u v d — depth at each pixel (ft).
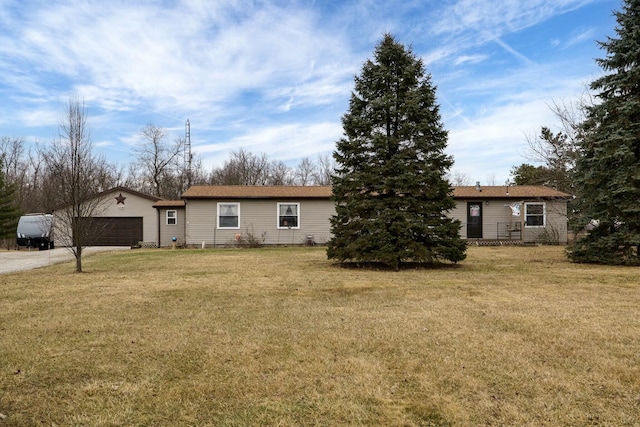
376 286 26.66
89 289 25.68
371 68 37.50
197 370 12.21
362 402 10.17
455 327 16.57
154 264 40.60
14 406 9.89
